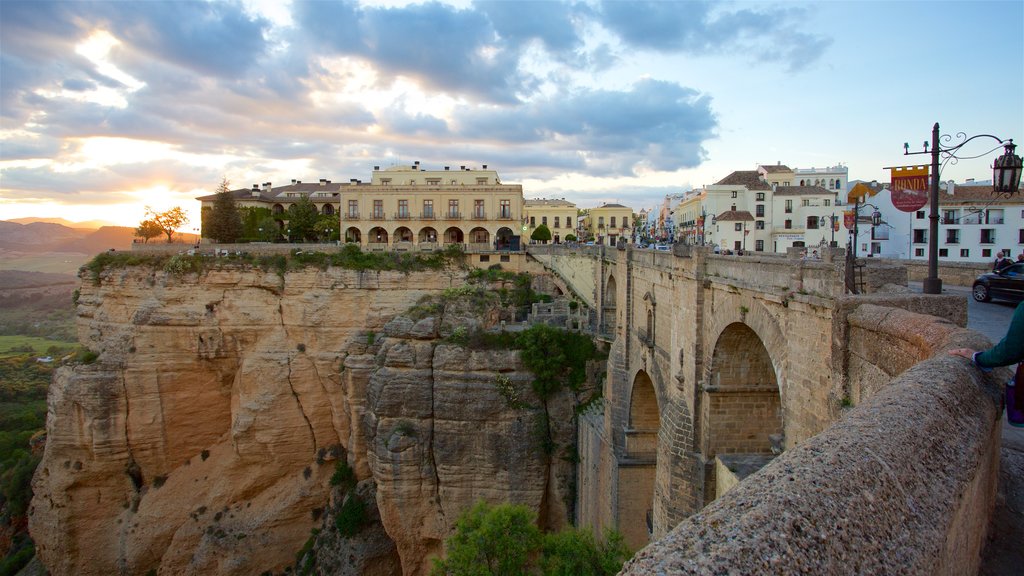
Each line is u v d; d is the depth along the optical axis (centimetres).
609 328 5922
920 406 726
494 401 5447
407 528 5425
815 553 462
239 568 6184
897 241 5675
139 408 6303
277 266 6769
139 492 6431
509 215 10425
